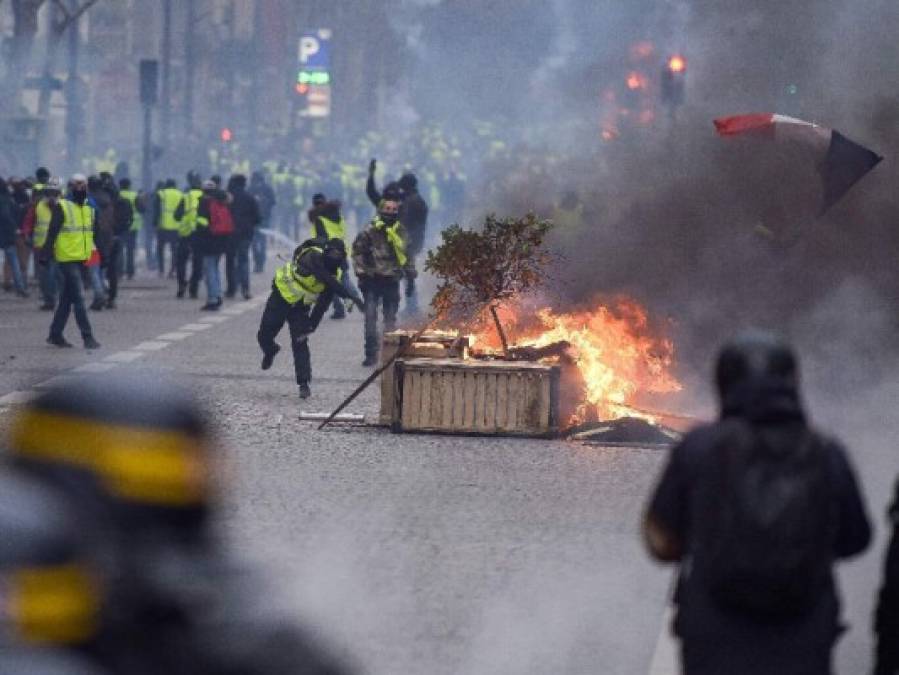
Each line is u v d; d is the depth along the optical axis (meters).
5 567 5.67
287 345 45.72
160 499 5.81
